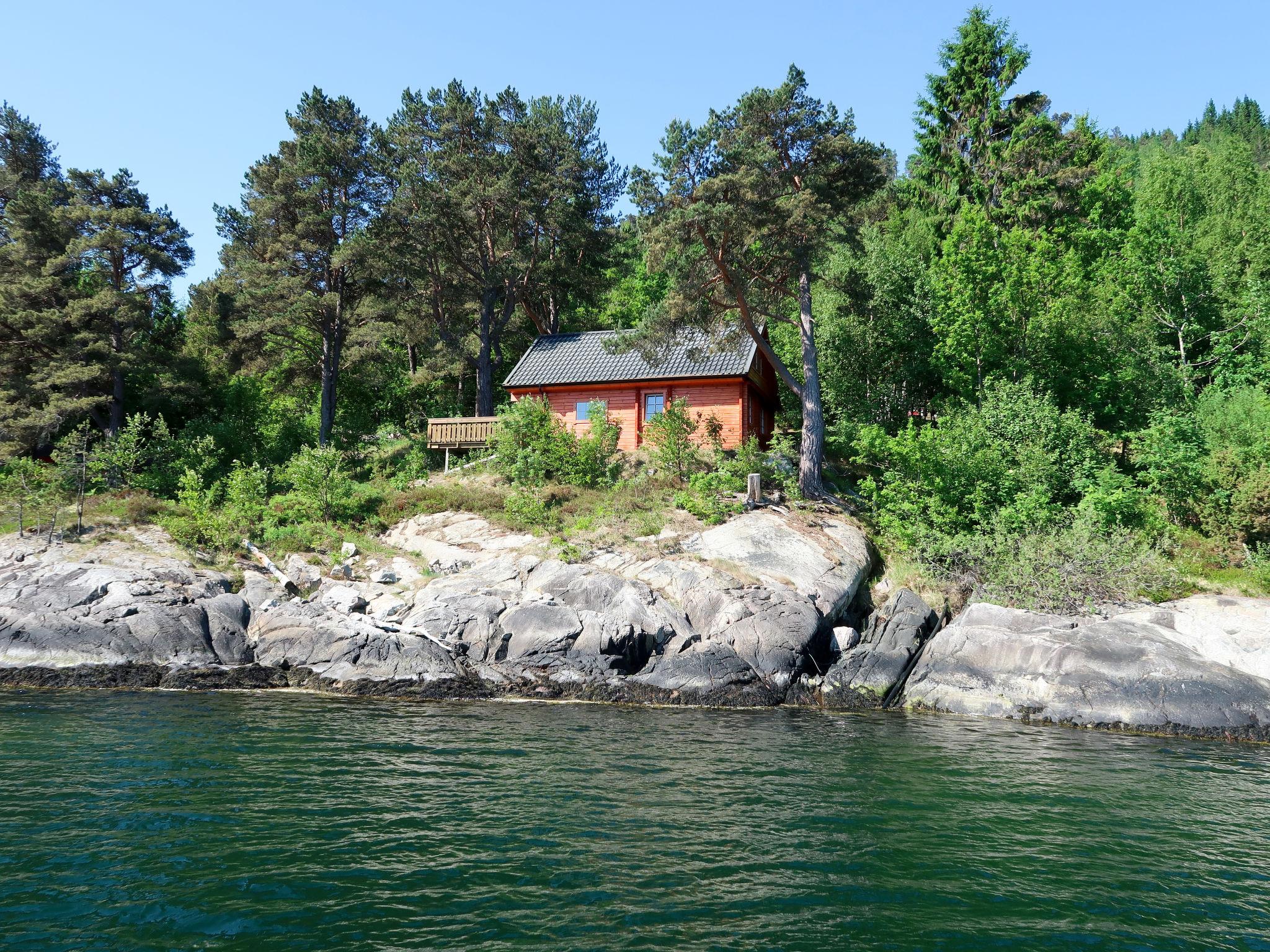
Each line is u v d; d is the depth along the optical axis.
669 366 30.52
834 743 13.22
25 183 40.59
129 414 33.56
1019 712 16.16
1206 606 17.73
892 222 45.09
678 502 24.12
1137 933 6.23
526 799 9.39
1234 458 21.75
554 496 25.36
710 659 17.70
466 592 19.80
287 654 18.19
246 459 32.25
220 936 5.77
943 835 8.45
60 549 21.39
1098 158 39.69
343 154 33.53
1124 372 28.09
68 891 6.52
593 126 40.09
